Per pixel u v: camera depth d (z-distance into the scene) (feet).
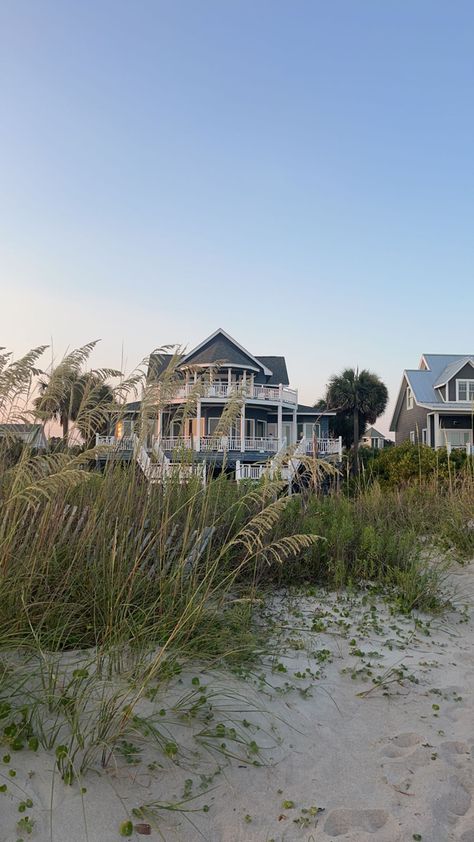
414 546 27.91
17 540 15.47
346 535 25.63
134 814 10.31
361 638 19.21
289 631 19.10
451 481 42.70
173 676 14.48
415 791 11.78
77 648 15.19
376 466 72.02
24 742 11.35
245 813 10.86
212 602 18.37
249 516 24.52
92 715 12.39
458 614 22.44
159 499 21.08
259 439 117.80
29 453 16.39
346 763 12.67
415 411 154.51
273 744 13.01
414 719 14.58
